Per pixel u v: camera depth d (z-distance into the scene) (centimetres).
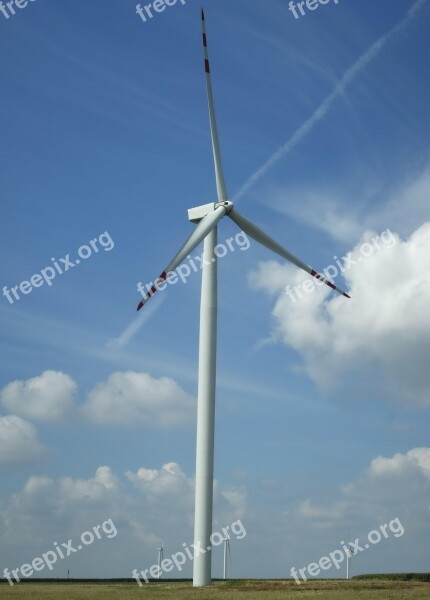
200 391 4781
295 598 3828
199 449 4700
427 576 5547
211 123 5325
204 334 4862
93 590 4519
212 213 5103
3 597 3922
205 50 5403
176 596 3959
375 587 4578
